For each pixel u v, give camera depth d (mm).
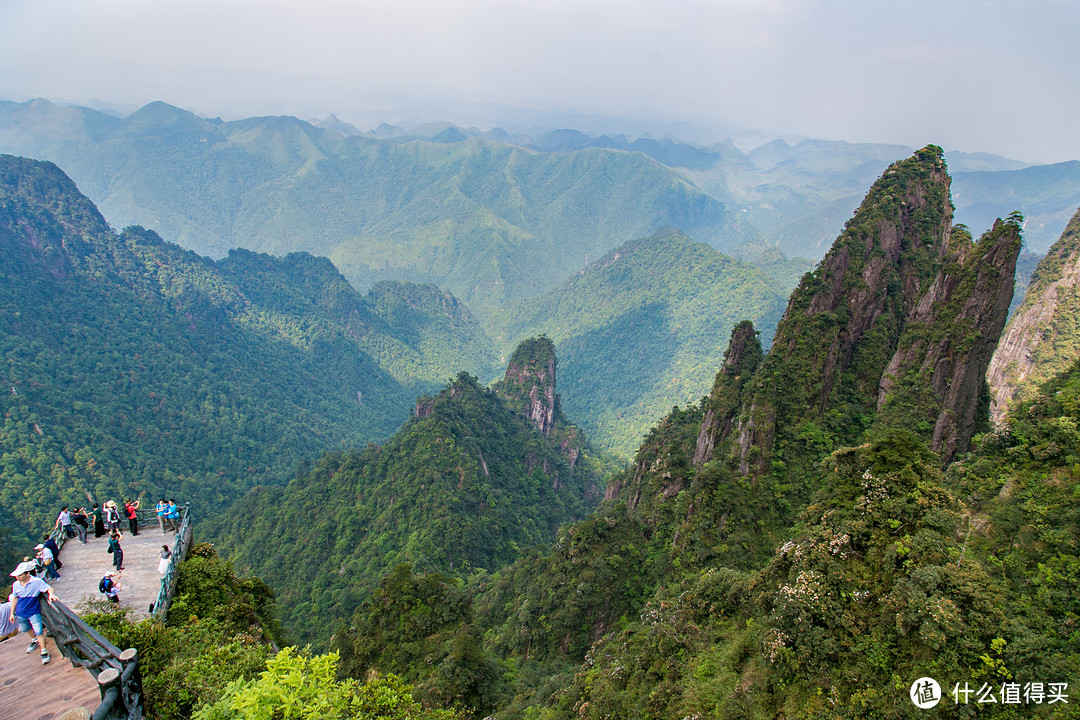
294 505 124312
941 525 30812
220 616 30484
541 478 145625
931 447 58250
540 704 49188
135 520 33000
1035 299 111375
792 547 37469
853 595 30938
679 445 83188
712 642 40344
